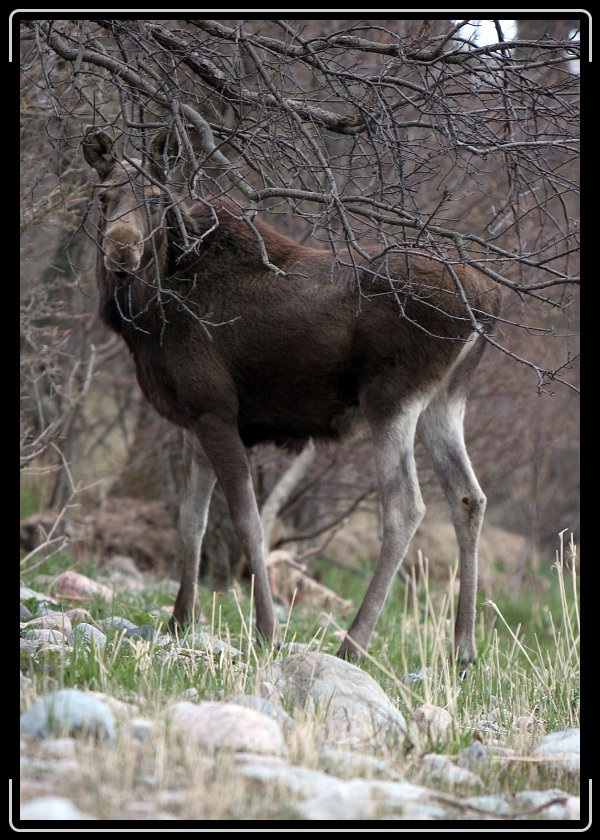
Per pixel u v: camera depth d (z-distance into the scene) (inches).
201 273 543.2
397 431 537.3
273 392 554.9
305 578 976.9
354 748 332.2
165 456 1076.5
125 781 258.2
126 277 473.4
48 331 857.5
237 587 865.5
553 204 843.4
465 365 569.0
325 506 1210.6
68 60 445.7
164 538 1088.8
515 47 444.5
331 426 572.4
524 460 1136.8
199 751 292.8
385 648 609.9
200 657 464.8
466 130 574.9
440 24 569.6
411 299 529.3
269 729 312.5
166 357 548.4
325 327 536.4
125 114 428.5
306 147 613.0
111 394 1192.8
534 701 496.7
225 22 606.5
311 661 407.2
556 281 416.5
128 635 535.5
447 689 439.8
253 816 245.4
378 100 455.8
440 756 331.0
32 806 227.9
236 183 429.4
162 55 486.3
